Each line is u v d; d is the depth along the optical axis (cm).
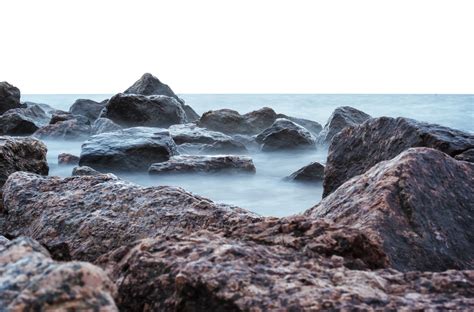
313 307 165
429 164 318
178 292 180
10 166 616
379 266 222
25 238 184
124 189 356
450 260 271
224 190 793
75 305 143
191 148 1090
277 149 1157
